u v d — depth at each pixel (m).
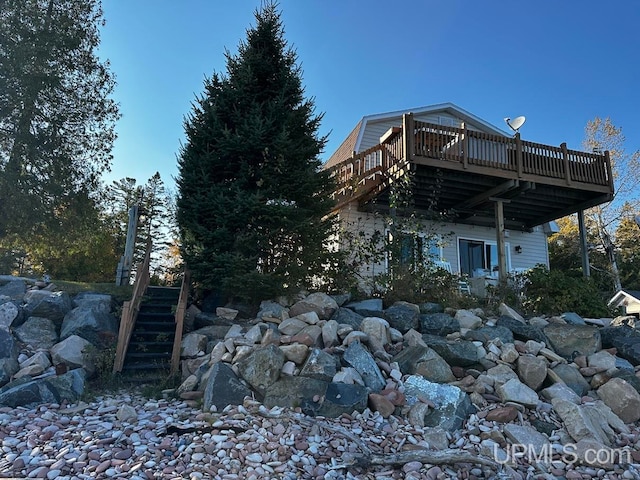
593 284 10.51
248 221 8.00
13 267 23.06
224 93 8.93
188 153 8.73
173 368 6.67
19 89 13.30
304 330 6.45
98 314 7.63
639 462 4.36
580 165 11.73
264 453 3.91
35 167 14.05
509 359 6.23
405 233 10.05
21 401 5.14
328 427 4.42
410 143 9.88
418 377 5.53
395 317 7.46
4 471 3.57
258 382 5.24
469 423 4.83
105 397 5.80
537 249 15.90
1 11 13.40
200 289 8.55
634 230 25.11
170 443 4.07
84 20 15.74
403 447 4.24
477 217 14.27
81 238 15.95
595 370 6.28
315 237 8.38
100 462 3.71
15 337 6.89
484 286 10.66
